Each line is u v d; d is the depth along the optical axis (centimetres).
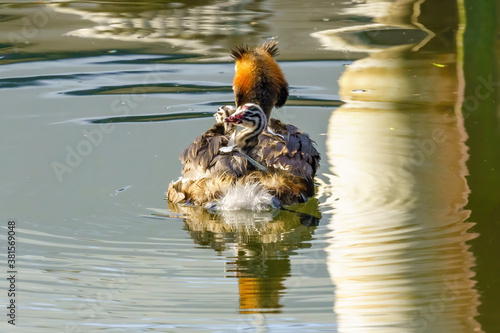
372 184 1218
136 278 941
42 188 1201
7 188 1195
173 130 1446
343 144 1385
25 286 918
